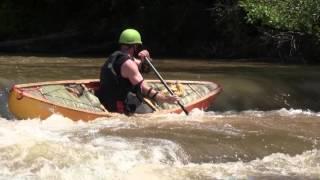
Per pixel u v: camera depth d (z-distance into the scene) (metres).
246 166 7.90
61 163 7.55
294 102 13.63
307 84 14.66
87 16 32.28
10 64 19.22
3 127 9.37
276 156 8.30
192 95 12.10
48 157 7.70
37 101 10.11
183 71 17.41
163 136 8.70
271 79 15.05
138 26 29.52
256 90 13.91
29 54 26.58
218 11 25.06
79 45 31.17
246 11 20.80
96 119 10.07
